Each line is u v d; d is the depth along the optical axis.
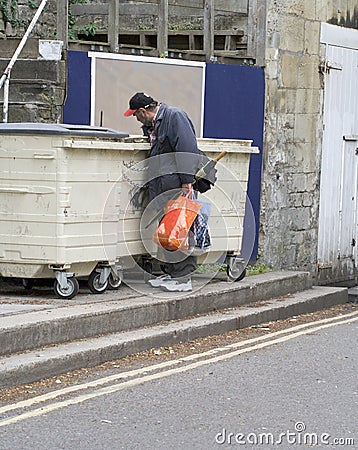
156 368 7.80
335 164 14.23
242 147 10.27
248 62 12.56
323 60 13.70
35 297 8.95
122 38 13.44
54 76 10.24
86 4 13.23
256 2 12.61
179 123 9.18
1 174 8.64
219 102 12.08
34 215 8.58
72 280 8.79
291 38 13.05
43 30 12.34
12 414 6.39
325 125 13.91
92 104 10.62
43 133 8.44
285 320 10.48
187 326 8.93
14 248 8.66
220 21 13.34
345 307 11.85
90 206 8.75
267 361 8.23
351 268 14.81
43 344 7.71
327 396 7.10
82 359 7.62
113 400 6.80
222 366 7.97
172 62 11.48
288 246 13.26
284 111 13.01
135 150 9.15
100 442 5.88
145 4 13.65
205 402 6.83
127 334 8.41
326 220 14.11
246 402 6.87
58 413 6.45
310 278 11.93
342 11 14.12
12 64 9.89
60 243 8.54
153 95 11.30
